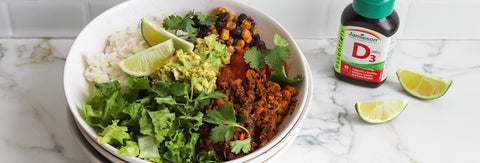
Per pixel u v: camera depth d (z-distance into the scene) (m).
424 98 0.63
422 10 0.67
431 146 0.59
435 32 0.69
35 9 0.66
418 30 0.69
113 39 0.60
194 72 0.56
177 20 0.61
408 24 0.69
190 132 0.52
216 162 0.52
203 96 0.55
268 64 0.58
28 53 0.67
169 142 0.52
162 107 0.53
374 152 0.58
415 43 0.69
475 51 0.68
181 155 0.52
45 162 0.56
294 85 0.58
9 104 0.61
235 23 0.61
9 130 0.59
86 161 0.57
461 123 0.61
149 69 0.58
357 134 0.60
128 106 0.52
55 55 0.67
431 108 0.62
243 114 0.54
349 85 0.64
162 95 0.54
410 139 0.59
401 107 0.61
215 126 0.54
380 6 0.57
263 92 0.56
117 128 0.51
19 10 0.66
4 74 0.64
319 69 0.66
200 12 0.62
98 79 0.57
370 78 0.63
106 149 0.51
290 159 0.57
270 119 0.55
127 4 0.60
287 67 0.60
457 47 0.69
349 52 0.62
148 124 0.52
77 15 0.66
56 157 0.57
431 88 0.62
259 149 0.51
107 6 0.66
